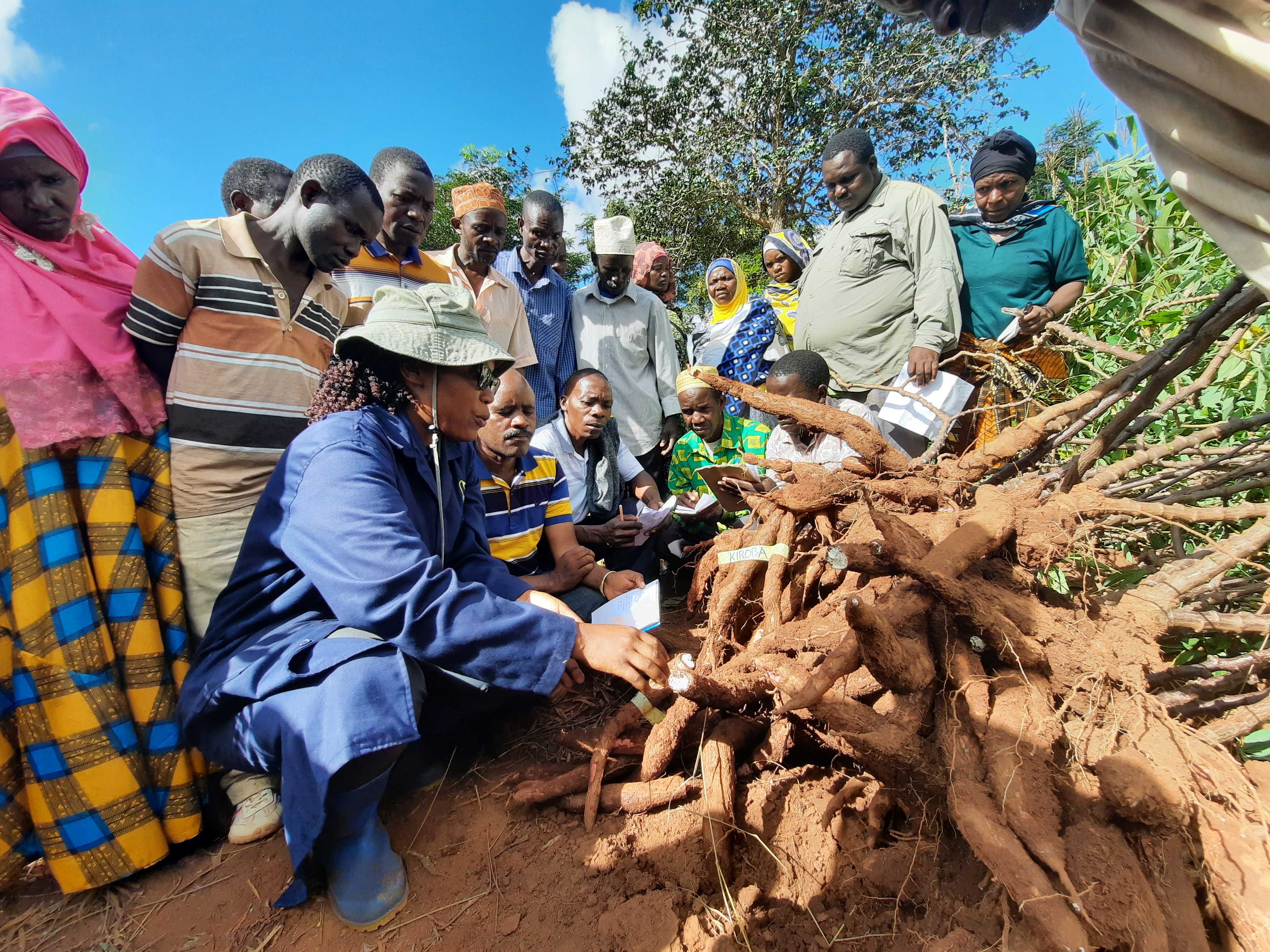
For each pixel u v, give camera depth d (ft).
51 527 6.10
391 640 5.75
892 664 4.66
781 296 16.72
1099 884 3.78
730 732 6.10
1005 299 11.45
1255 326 8.71
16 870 6.24
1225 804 4.56
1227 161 3.91
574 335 14.96
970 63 40.91
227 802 7.11
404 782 6.95
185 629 7.07
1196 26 3.68
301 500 5.91
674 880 5.41
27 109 6.62
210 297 7.27
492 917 5.36
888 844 5.32
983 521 5.52
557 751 7.38
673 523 12.39
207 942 5.49
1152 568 7.29
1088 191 14.62
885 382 12.09
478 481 8.29
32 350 6.15
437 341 6.31
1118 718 4.76
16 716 6.11
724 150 46.34
